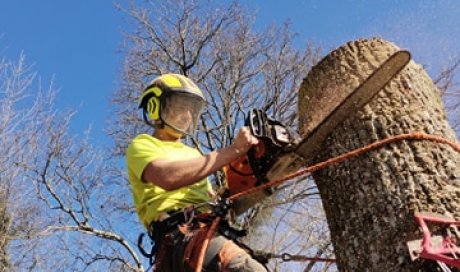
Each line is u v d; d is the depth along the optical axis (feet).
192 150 9.59
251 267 7.80
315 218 32.81
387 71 8.23
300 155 8.94
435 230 7.62
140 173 8.77
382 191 8.29
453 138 9.09
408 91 9.14
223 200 8.39
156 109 9.49
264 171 9.04
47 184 37.63
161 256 8.45
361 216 8.41
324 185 9.11
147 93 9.67
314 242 31.60
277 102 45.44
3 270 31.42
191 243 8.12
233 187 9.51
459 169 8.43
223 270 7.88
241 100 46.14
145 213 8.93
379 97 9.04
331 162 8.29
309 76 10.07
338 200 8.82
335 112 8.61
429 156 8.38
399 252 7.80
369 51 9.82
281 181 8.36
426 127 8.82
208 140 43.57
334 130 9.09
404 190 8.13
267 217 34.30
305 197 34.71
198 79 45.60
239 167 9.37
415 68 9.60
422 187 8.10
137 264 38.73
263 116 8.89
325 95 9.65
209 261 7.99
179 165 8.45
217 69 46.16
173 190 8.50
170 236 8.41
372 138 8.73
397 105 8.96
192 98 9.54
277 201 34.76
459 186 8.17
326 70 9.87
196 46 46.39
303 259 9.25
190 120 9.57
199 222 8.42
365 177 8.52
